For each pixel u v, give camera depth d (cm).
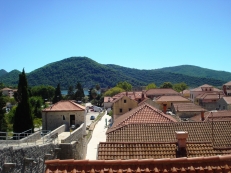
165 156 1290
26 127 4100
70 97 14950
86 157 3547
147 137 2006
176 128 2169
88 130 5503
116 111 6869
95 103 14075
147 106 2842
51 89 14438
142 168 809
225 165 816
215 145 1998
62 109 3944
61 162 812
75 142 2684
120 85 16138
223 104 7600
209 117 4094
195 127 2209
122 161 821
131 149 1342
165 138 1995
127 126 2141
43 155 2142
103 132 5647
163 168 810
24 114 4122
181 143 1328
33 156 1950
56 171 785
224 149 1409
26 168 1827
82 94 15712
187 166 816
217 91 10738
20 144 2175
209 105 8750
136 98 8994
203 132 2156
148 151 1323
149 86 15412
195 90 11025
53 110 3922
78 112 3959
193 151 1329
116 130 2098
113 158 1276
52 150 2331
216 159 830
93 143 4462
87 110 10800
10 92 15175
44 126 3934
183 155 1294
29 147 1897
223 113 4569
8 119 5684
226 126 2239
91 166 812
